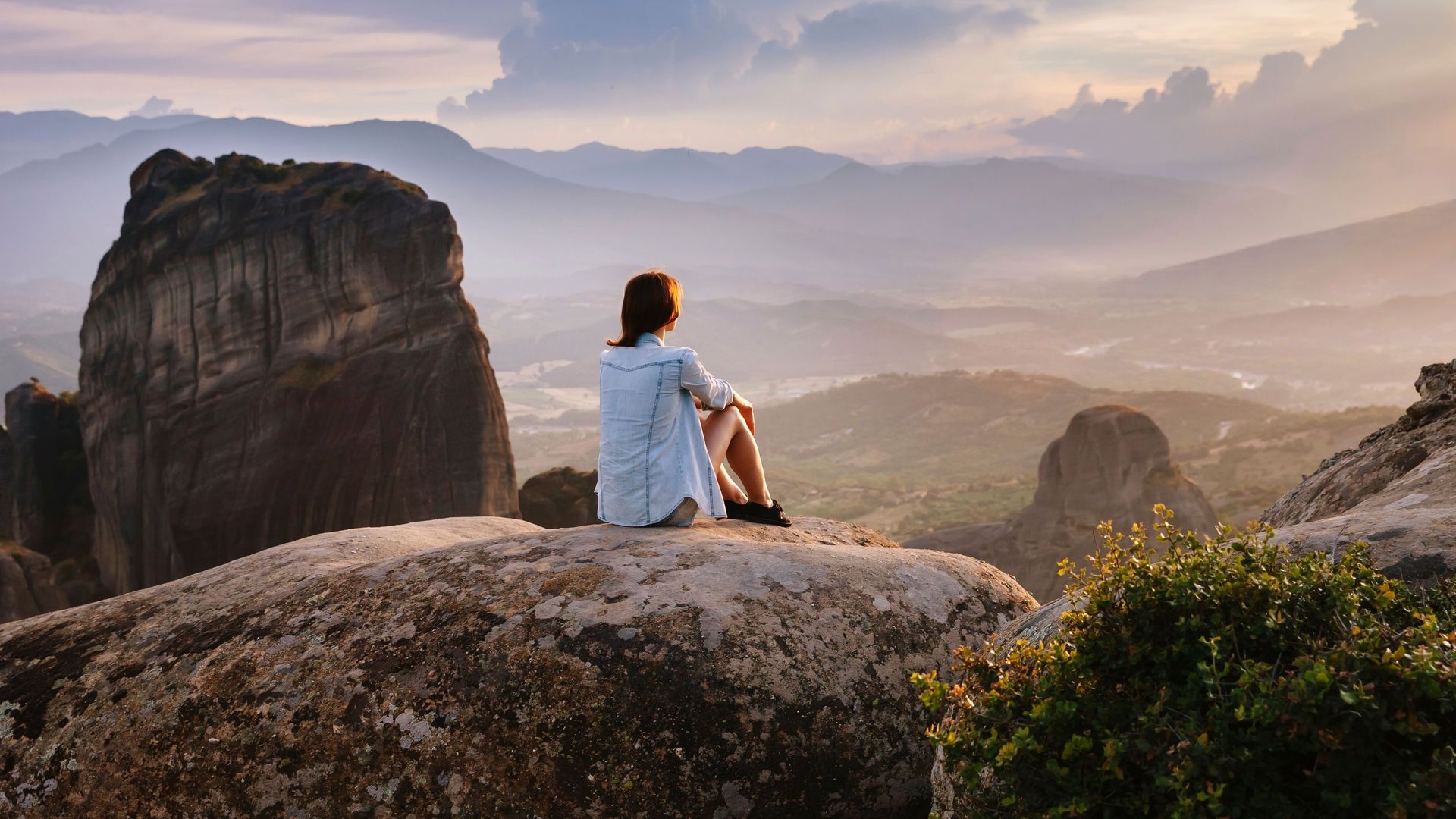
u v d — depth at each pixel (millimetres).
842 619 3650
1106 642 2504
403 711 3334
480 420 56500
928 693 2703
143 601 4492
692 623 3498
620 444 4625
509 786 3184
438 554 4230
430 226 55781
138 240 58375
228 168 62469
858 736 3375
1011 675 2646
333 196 57938
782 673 3395
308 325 56094
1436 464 4145
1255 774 2047
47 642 4094
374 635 3648
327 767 3281
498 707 3297
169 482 56250
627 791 3170
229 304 56281
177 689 3586
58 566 62438
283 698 3455
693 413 4793
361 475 55031
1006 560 89938
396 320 55938
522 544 4219
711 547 4074
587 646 3418
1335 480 5680
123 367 59031
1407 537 2910
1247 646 2354
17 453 67250
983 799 2541
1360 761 1962
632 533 4348
